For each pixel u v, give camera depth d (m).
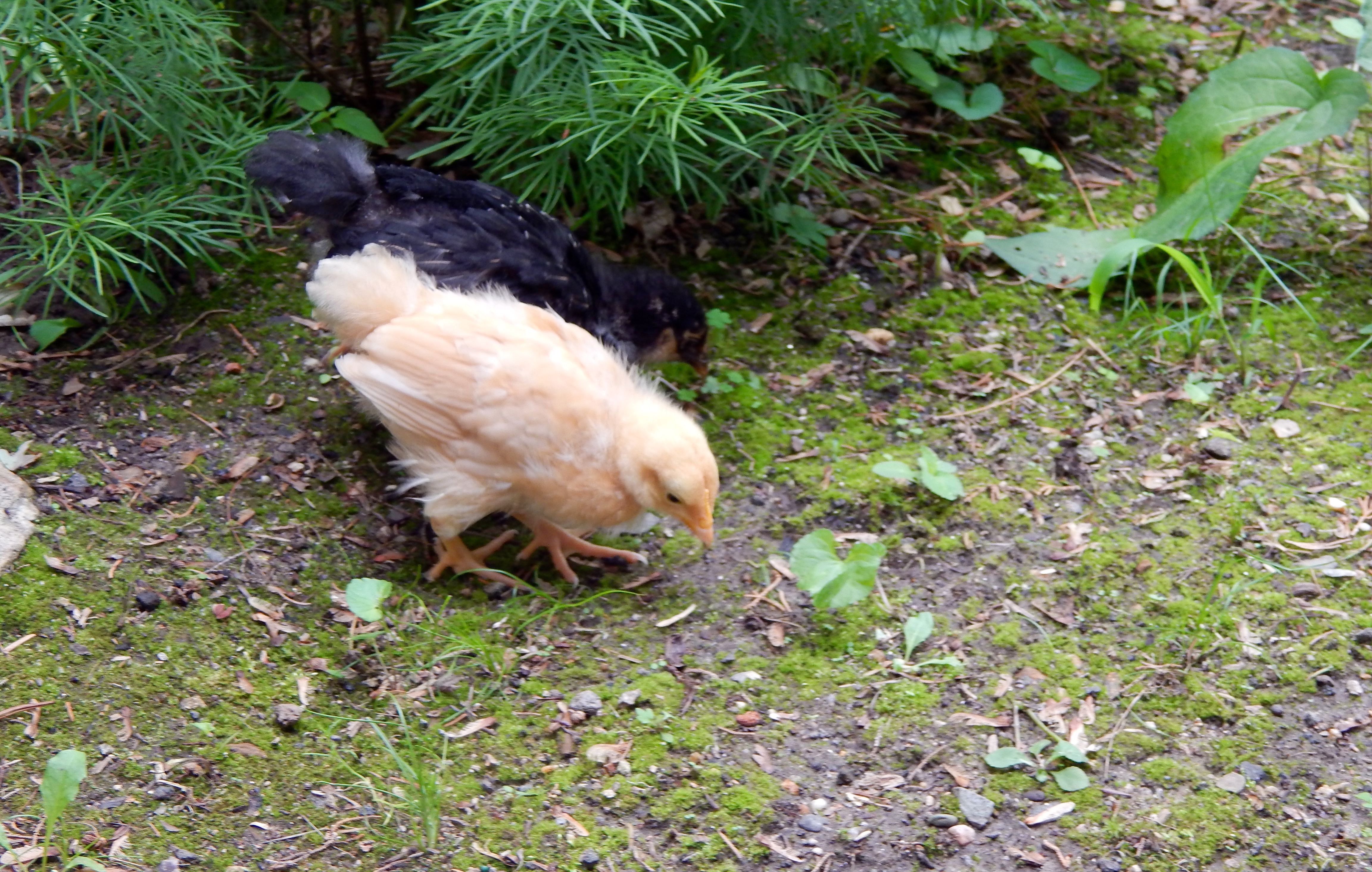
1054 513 1.35
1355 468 1.36
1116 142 1.58
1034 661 1.28
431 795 1.22
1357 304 1.46
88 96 1.38
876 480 1.36
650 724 1.25
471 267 1.34
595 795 1.23
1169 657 1.28
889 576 1.32
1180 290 1.48
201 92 1.40
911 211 1.52
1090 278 1.48
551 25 1.38
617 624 1.30
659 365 1.42
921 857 1.21
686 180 1.48
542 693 1.26
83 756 1.19
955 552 1.33
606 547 1.33
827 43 1.50
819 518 1.35
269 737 1.24
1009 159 1.57
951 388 1.42
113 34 1.37
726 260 1.49
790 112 1.44
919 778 1.24
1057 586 1.31
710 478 1.28
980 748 1.25
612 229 1.50
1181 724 1.26
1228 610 1.30
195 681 1.25
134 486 1.32
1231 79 1.47
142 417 1.36
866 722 1.26
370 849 1.21
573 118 1.38
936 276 1.48
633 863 1.21
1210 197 1.46
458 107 1.48
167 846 1.20
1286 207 1.53
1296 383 1.42
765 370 1.43
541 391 1.27
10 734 1.22
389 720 1.25
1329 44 1.66
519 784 1.23
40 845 1.19
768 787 1.23
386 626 1.29
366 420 1.37
